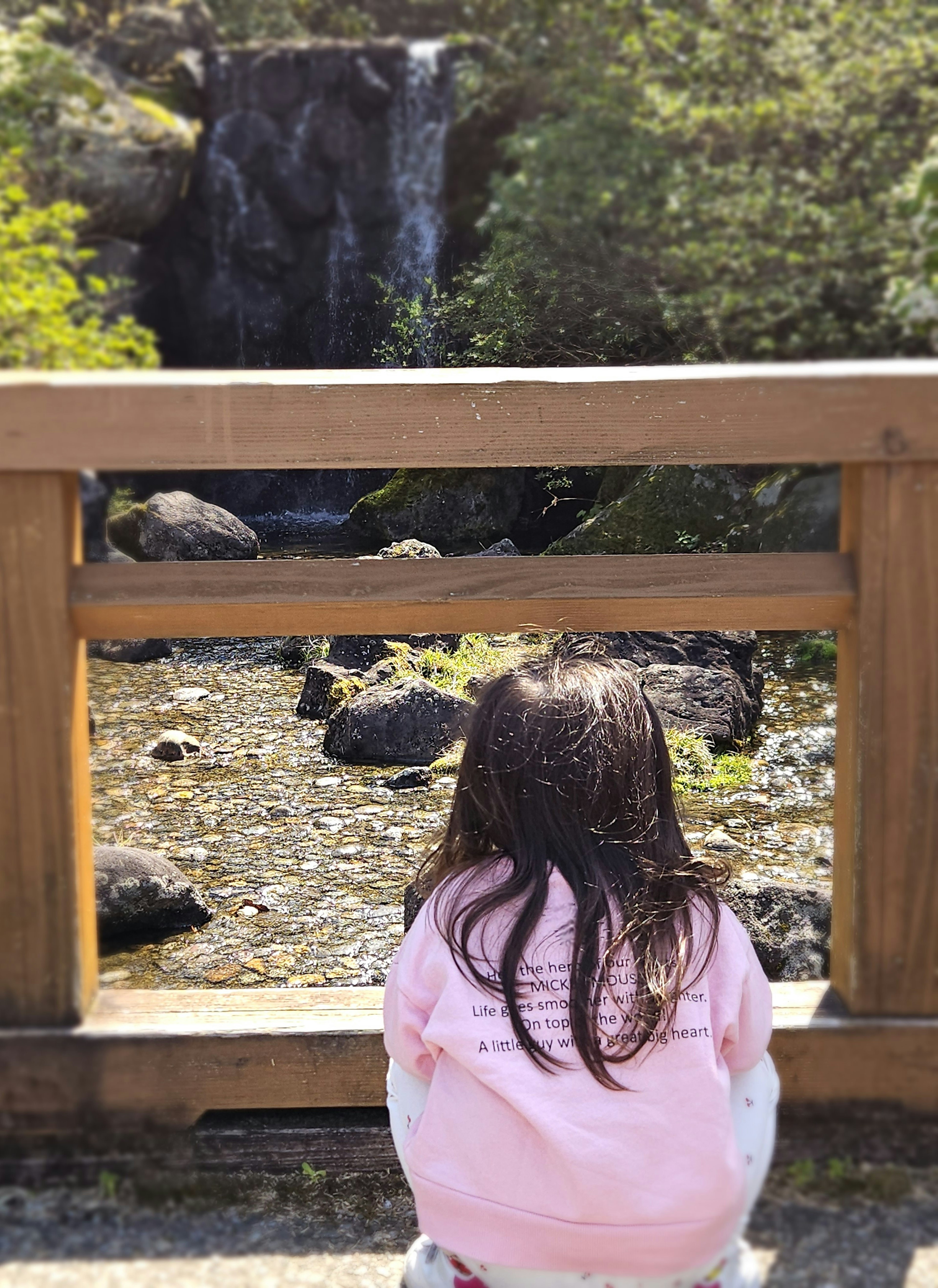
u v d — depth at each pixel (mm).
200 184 6594
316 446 1283
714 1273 1002
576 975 999
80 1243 1144
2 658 1223
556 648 1305
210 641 5602
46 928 1285
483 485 6547
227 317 7348
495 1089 984
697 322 3014
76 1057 1307
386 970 2508
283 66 6516
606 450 1325
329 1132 1342
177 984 2451
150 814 3527
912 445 1215
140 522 5609
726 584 1266
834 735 4242
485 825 1130
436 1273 1098
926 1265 1055
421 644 4984
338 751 4082
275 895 2930
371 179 7020
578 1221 966
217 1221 1196
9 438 1181
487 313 4223
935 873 1285
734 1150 991
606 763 1096
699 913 1088
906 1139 1248
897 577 1237
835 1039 1300
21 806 1254
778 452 1271
